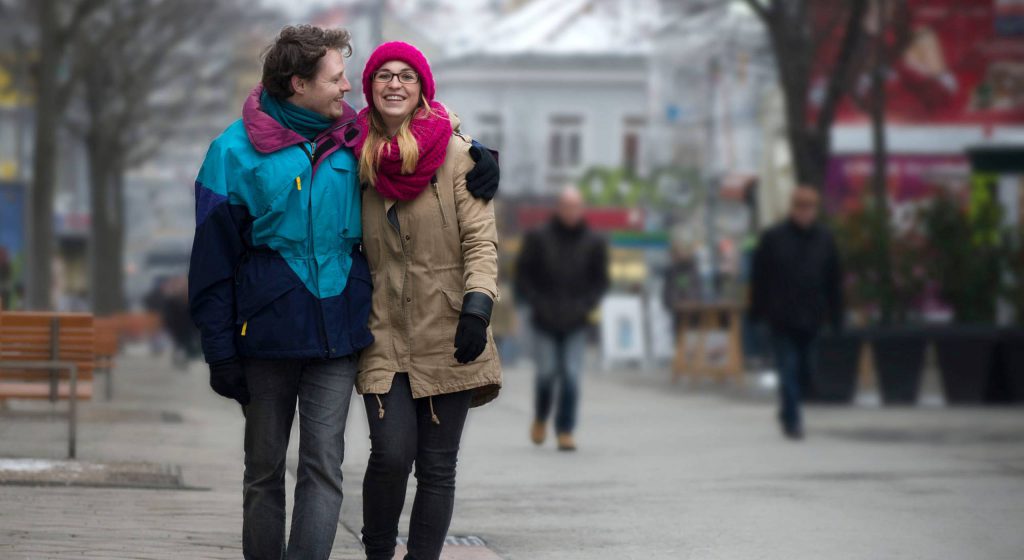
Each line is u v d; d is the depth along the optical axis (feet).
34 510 58.39
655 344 229.25
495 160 42.47
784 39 157.58
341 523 60.18
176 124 323.78
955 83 219.00
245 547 41.70
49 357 88.94
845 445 97.04
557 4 441.27
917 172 222.07
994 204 147.23
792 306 100.63
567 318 92.84
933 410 133.18
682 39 347.15
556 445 97.35
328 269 40.78
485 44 429.79
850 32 153.89
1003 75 218.18
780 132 292.40
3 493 63.05
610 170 364.38
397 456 41.32
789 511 64.85
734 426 114.42
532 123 421.18
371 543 42.73
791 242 101.19
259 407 41.11
